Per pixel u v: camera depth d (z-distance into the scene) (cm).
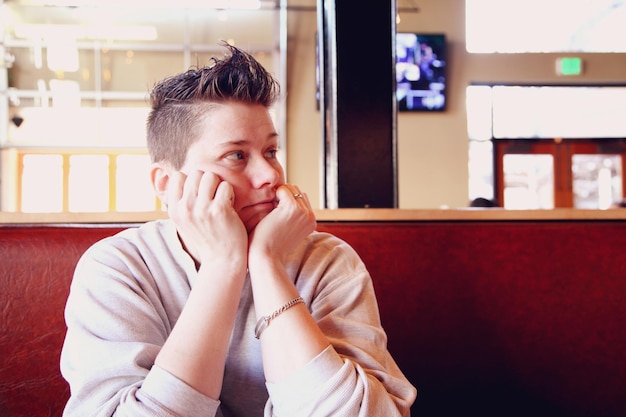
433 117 805
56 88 742
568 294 129
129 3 744
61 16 758
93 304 83
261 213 87
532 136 812
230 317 79
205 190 82
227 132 84
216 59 93
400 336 126
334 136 159
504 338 127
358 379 75
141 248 91
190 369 74
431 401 126
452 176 806
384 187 159
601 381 127
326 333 86
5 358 115
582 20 805
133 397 73
